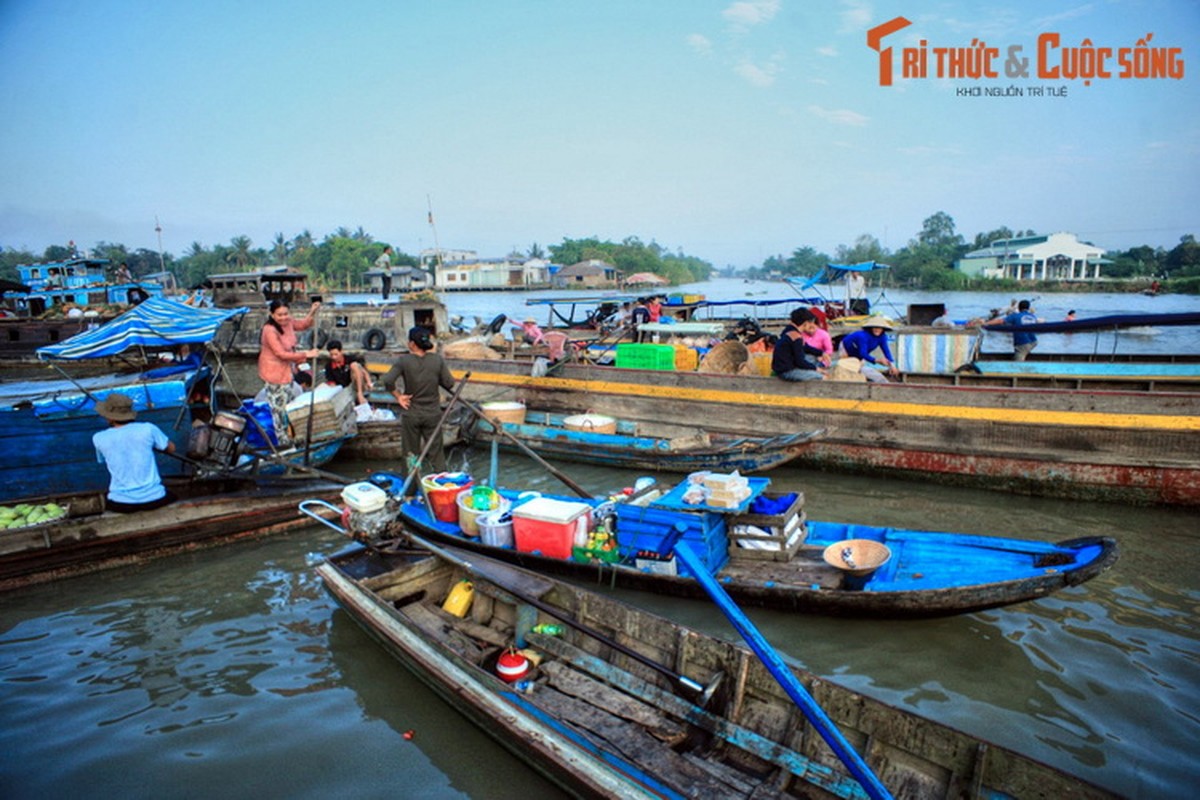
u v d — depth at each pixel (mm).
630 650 4879
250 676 5379
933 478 9258
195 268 107750
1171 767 4121
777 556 6094
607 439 10383
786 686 3303
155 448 7418
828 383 9727
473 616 5844
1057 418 8414
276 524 8156
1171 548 7055
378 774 4316
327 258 99438
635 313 16422
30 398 8531
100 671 5488
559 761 3854
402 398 8406
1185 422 7805
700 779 3906
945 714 4645
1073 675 5016
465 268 79125
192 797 4156
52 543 6902
